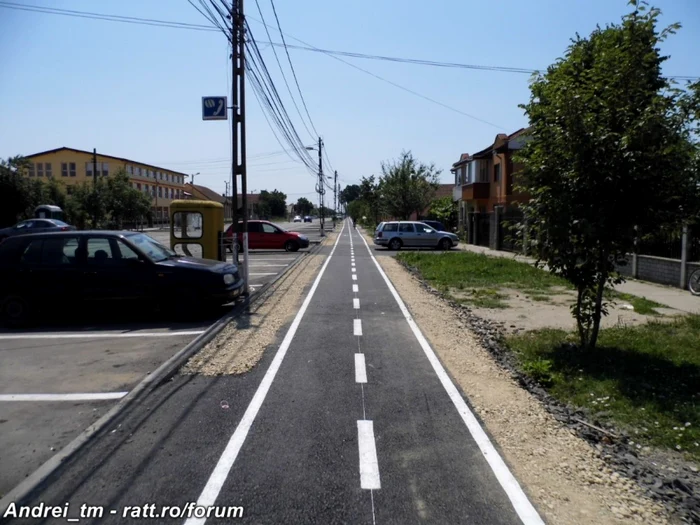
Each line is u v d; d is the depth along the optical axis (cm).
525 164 836
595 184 737
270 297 1391
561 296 1404
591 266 796
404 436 529
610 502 414
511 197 3209
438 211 4834
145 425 557
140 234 1172
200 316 1127
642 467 475
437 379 711
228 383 691
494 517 390
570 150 742
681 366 738
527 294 1445
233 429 545
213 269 1105
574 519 390
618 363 756
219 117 1427
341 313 1170
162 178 8438
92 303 1064
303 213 16238
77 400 646
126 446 507
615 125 744
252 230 3206
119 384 702
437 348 873
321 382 695
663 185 734
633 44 731
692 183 734
